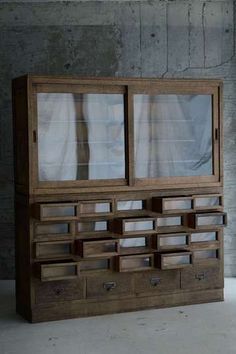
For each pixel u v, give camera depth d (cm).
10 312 446
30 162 411
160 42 543
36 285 414
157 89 445
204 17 546
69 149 429
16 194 446
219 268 463
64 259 420
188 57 546
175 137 457
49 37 530
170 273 448
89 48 535
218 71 549
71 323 413
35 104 412
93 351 357
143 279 441
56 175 425
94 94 432
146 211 442
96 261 428
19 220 439
